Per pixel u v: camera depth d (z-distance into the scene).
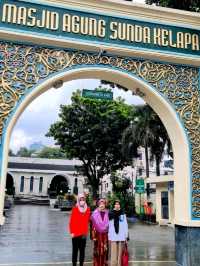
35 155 67.44
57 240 10.99
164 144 19.14
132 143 20.78
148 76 6.33
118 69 6.18
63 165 46.16
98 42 6.03
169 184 17.08
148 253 8.58
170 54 6.36
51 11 5.95
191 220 6.04
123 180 25.12
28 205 35.91
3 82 5.62
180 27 6.60
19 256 7.99
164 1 7.92
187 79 6.54
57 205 31.12
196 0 7.71
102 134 23.89
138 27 6.34
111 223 6.29
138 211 22.20
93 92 6.47
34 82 5.75
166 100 6.33
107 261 6.59
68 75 5.94
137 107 19.36
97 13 6.16
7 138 5.47
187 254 5.95
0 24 5.68
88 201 20.11
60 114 24.56
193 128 6.39
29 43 5.84
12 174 43.41
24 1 5.84
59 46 5.94
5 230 13.32
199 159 6.31
